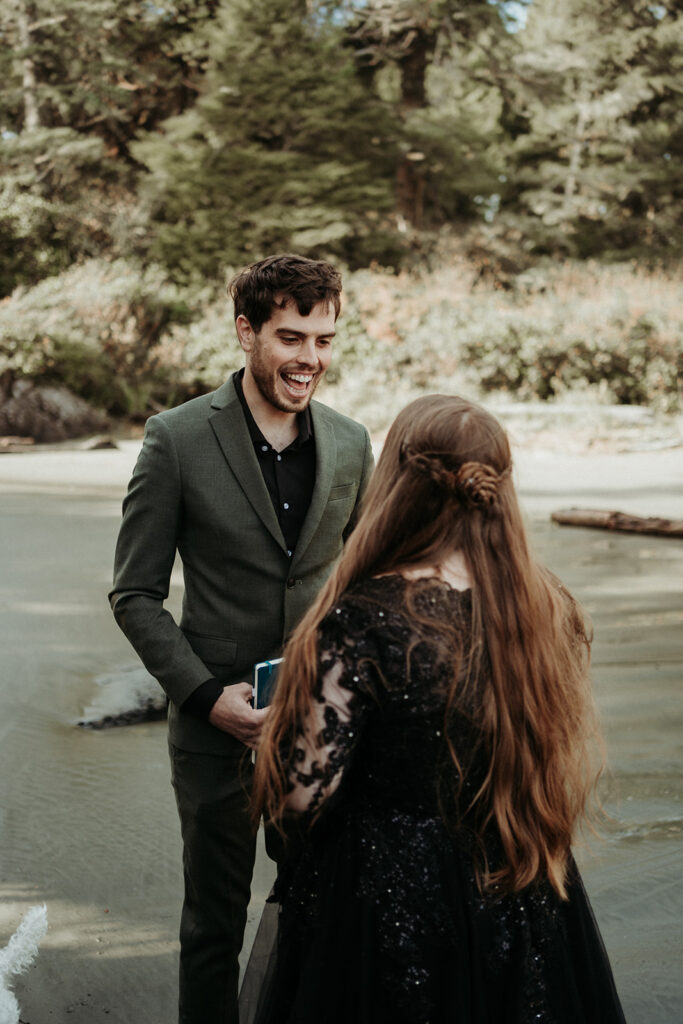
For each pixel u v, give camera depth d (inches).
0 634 203.3
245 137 844.0
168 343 695.7
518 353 692.1
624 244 1072.2
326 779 51.3
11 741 149.1
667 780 133.5
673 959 95.0
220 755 74.3
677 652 190.2
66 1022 85.3
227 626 76.0
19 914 102.4
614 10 1003.3
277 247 802.8
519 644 53.8
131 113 921.5
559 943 56.7
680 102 1046.4
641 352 697.6
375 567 56.1
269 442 77.9
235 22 828.6
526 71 914.7
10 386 634.2
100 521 334.3
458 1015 52.5
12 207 732.0
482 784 54.1
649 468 495.8
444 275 797.9
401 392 660.1
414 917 52.4
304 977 54.9
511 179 1040.2
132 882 109.7
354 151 880.9
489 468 54.2
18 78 872.3
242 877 76.9
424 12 858.1
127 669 179.6
